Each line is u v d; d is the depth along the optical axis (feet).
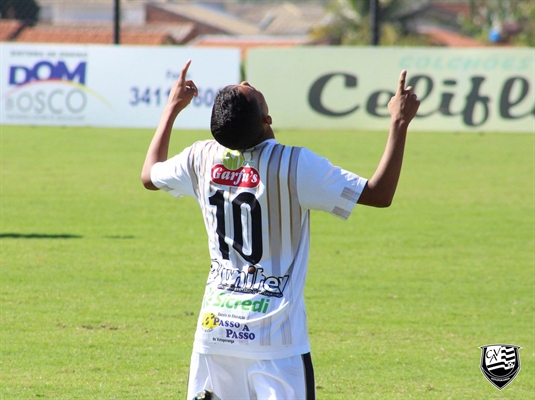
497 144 210.38
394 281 92.79
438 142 213.66
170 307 81.35
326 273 95.91
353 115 224.94
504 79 222.07
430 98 224.33
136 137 215.72
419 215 131.03
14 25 382.83
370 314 80.23
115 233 115.14
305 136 216.54
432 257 104.47
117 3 233.14
